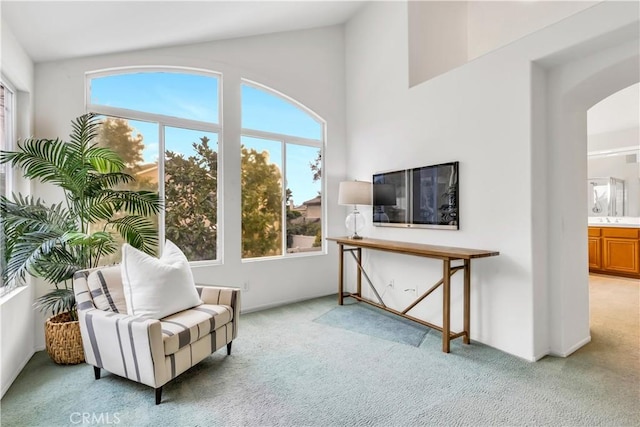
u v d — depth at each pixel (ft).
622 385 6.84
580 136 8.68
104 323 6.66
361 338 9.47
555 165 8.26
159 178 10.73
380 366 7.77
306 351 8.61
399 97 11.78
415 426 5.64
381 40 12.58
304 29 13.53
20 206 7.44
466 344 8.97
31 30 7.30
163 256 8.52
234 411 6.06
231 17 10.16
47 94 8.89
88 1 6.85
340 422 5.75
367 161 13.35
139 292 7.13
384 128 12.48
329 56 14.20
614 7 6.50
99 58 9.64
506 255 8.45
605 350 8.51
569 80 7.93
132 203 8.93
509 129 8.36
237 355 8.36
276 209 13.17
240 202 12.07
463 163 9.52
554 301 8.29
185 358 6.84
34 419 5.83
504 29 11.97
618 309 11.83
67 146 7.87
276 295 12.85
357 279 13.58
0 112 7.56
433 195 10.37
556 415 5.89
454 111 9.77
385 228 12.38
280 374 7.41
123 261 7.38
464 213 9.49
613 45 7.13
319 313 11.80
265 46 12.62
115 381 7.11
